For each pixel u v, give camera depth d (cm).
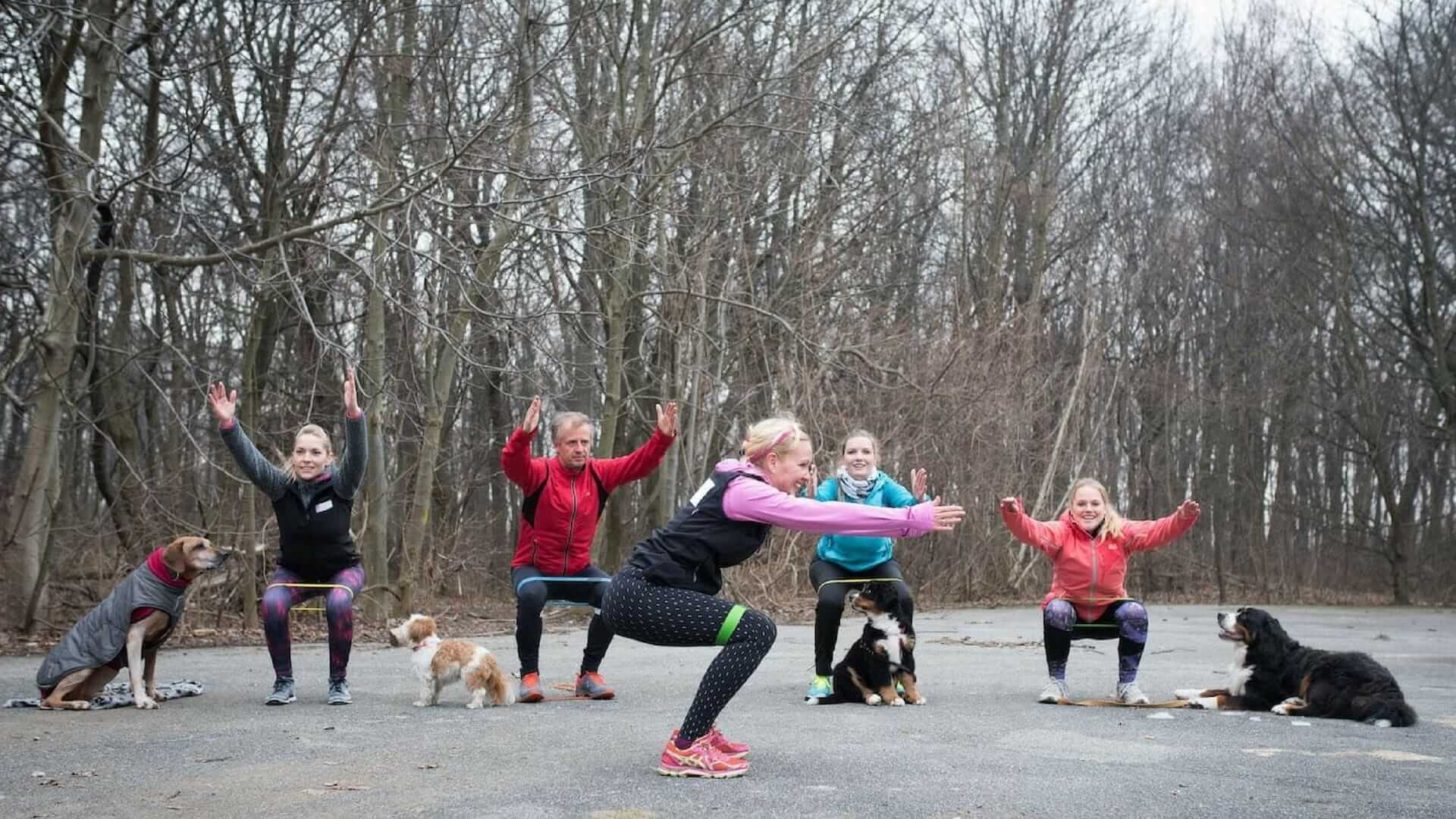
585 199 1529
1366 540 3189
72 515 1656
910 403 2123
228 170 1576
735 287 1986
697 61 1838
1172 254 3212
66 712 741
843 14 1967
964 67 2775
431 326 1145
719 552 536
